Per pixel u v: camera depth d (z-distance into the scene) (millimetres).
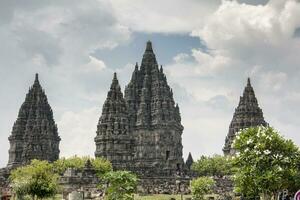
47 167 106688
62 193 123125
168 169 194875
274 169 63531
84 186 142875
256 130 67250
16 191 89375
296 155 65938
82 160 173375
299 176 65062
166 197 123250
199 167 199500
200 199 109875
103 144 198250
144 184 152625
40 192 89250
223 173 194875
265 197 67812
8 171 192875
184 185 145625
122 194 79000
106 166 166875
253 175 65000
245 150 65562
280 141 65375
